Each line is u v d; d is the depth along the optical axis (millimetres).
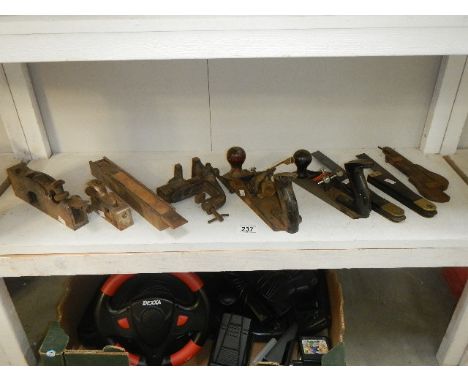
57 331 957
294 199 866
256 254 892
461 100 1080
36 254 877
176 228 898
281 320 1142
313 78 1087
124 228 907
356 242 879
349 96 1119
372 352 1187
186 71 1067
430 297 1348
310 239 877
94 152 1194
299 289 1146
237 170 1022
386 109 1145
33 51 650
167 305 1055
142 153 1189
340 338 975
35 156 1155
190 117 1144
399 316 1287
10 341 1054
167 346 1105
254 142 1193
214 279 1196
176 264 905
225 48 657
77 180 1061
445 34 640
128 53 658
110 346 933
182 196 980
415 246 888
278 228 897
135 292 1081
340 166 1116
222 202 956
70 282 1081
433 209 927
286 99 1119
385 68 1075
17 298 1339
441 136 1148
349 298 1343
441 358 1149
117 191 996
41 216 945
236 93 1106
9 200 994
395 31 641
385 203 952
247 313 1159
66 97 1099
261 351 1079
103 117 1139
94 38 641
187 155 1178
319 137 1190
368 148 1208
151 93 1101
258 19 628
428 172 1047
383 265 919
